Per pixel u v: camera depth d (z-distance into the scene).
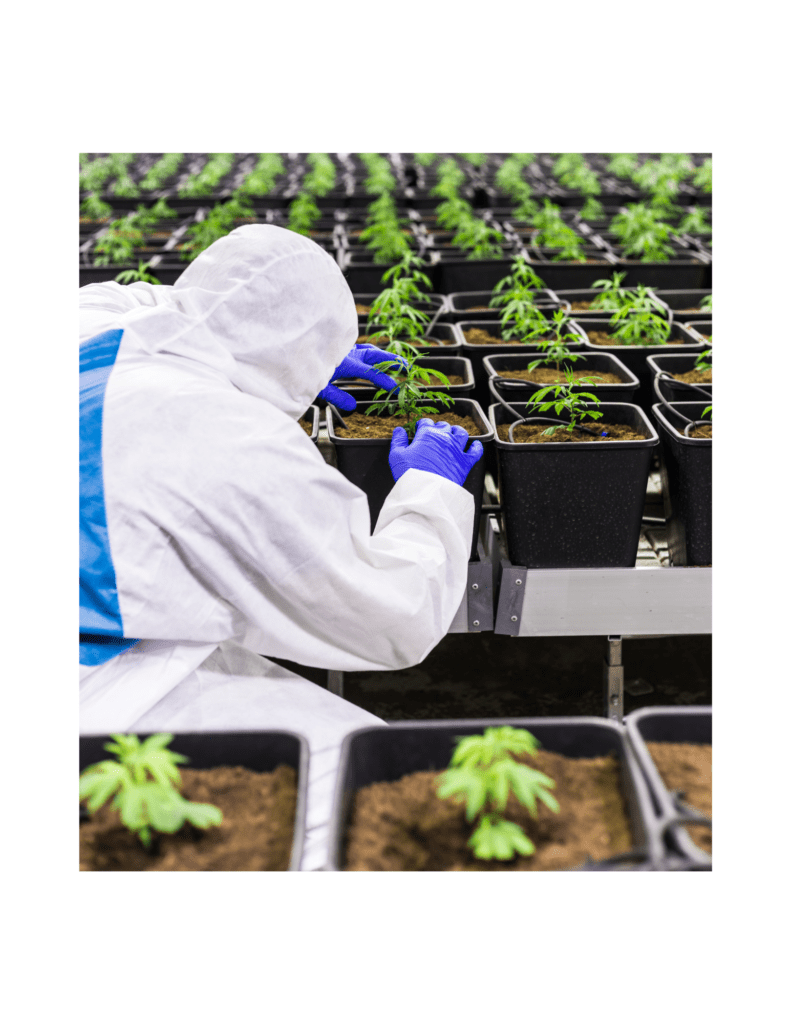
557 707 2.00
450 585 1.46
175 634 1.27
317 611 1.33
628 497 1.59
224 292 1.35
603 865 0.83
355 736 0.92
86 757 0.95
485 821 0.88
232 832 0.89
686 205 4.91
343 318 1.46
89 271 3.06
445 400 1.80
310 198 4.52
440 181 5.48
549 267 3.17
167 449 1.20
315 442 1.78
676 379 2.06
